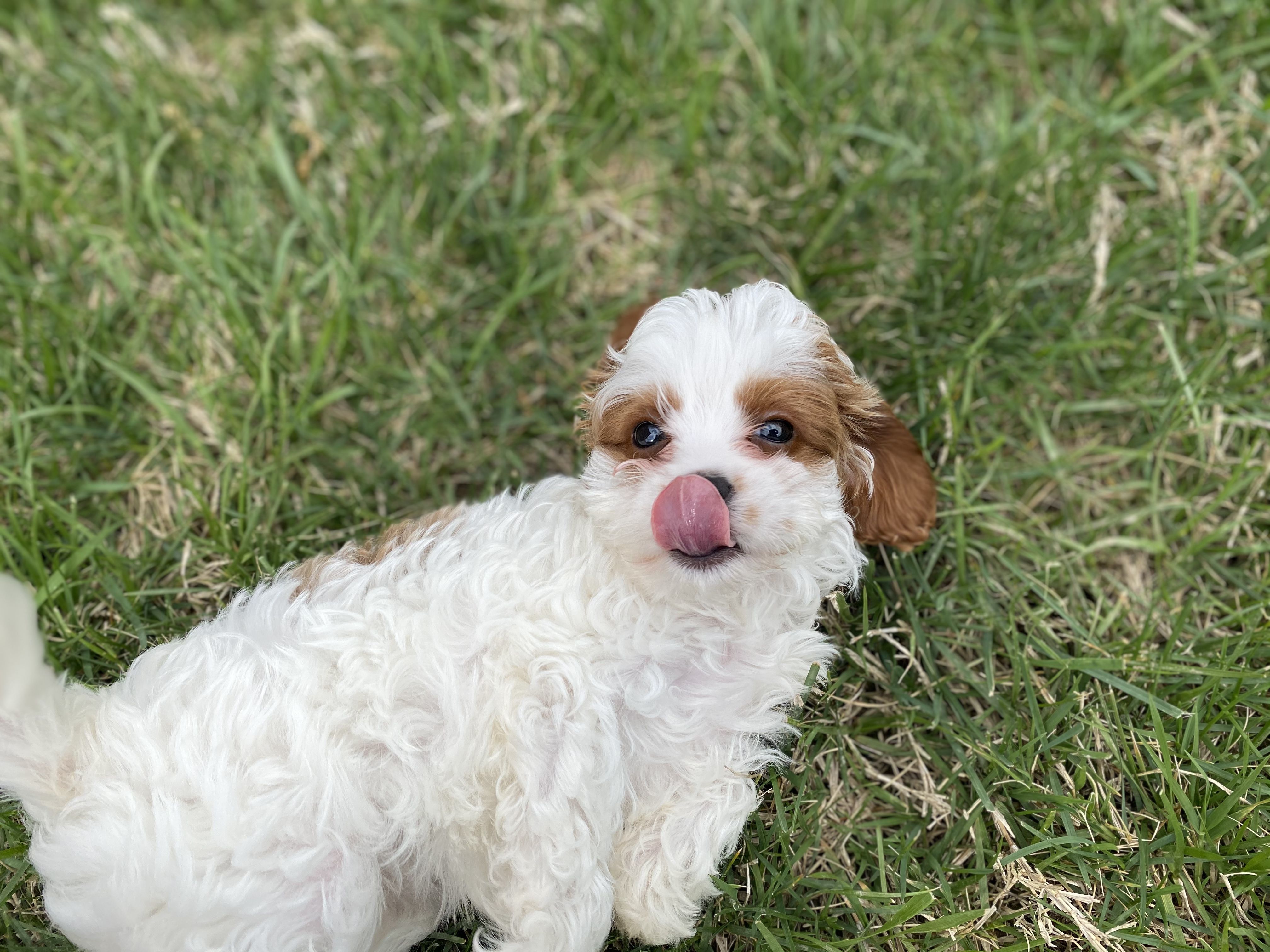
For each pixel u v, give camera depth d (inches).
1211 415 19.2
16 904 15.2
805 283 21.5
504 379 21.2
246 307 21.3
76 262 21.9
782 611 14.3
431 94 24.3
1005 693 16.7
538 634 13.3
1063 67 23.9
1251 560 18.3
